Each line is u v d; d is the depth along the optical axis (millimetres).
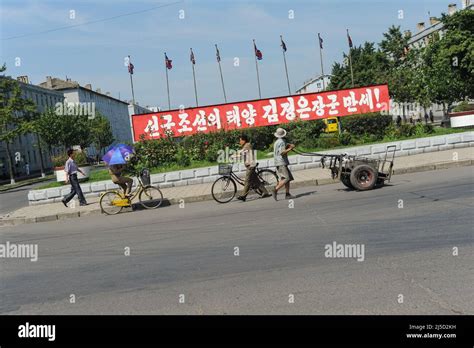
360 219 8383
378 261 5758
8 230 12625
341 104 21078
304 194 12727
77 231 10867
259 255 6613
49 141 50844
